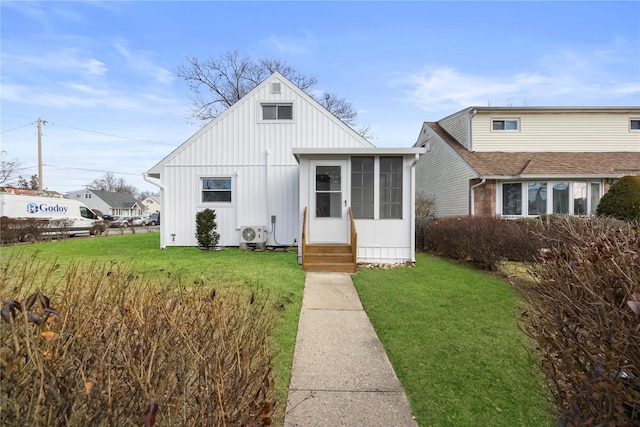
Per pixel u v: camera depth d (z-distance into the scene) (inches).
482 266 321.1
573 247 83.4
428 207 626.8
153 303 78.7
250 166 450.6
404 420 103.3
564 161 525.7
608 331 64.3
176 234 452.4
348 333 167.3
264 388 72.6
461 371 131.3
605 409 64.8
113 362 61.4
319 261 310.2
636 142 583.5
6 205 619.8
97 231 778.8
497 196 506.9
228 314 86.7
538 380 112.0
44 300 57.7
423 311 197.3
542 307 97.1
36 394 51.4
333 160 338.3
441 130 684.1
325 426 99.7
